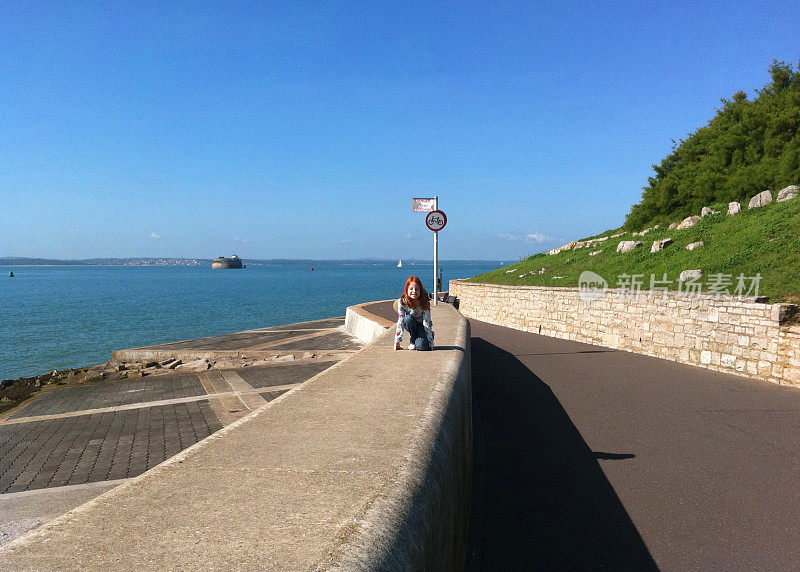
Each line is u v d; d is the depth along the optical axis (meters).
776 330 10.00
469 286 28.30
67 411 9.73
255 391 10.58
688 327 12.37
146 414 9.05
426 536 1.82
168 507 1.74
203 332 34.81
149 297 76.12
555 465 5.91
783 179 16.88
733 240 14.91
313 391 3.96
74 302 66.38
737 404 8.46
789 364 9.73
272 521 1.62
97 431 8.03
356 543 1.46
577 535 4.34
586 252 24.25
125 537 1.50
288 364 13.92
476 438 6.89
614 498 5.05
